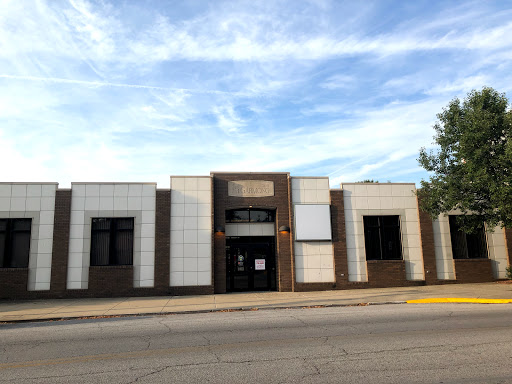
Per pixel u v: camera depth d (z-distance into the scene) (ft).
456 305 43.91
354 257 62.64
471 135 53.01
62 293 55.57
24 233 57.31
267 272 63.16
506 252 65.98
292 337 28.50
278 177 63.72
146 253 57.98
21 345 27.71
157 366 21.76
